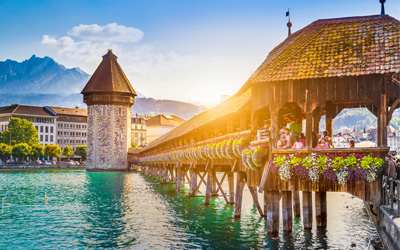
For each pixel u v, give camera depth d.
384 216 13.60
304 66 16.81
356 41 17.12
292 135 19.16
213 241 19.69
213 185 39.38
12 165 109.81
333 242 18.38
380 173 15.54
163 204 33.38
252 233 21.20
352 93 16.03
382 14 18.22
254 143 18.70
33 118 154.12
